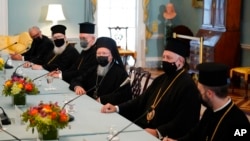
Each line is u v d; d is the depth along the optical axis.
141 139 2.68
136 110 3.64
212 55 7.69
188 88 3.27
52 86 4.29
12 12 8.75
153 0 9.59
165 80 3.51
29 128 2.78
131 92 4.11
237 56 7.77
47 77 4.65
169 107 3.34
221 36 7.67
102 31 9.43
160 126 3.25
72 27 9.14
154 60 9.80
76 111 3.34
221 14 7.73
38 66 5.41
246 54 7.73
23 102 3.43
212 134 2.64
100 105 3.57
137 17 9.59
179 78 3.37
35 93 3.53
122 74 4.14
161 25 9.73
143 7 9.53
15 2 8.74
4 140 2.58
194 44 8.04
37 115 2.51
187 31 8.73
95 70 4.45
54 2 8.96
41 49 6.38
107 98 3.96
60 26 5.61
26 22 8.85
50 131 2.54
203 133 2.72
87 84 4.46
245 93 6.97
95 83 4.39
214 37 7.79
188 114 3.21
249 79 6.91
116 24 9.50
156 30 9.71
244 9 7.71
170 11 9.40
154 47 9.77
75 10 9.11
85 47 4.90
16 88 3.37
